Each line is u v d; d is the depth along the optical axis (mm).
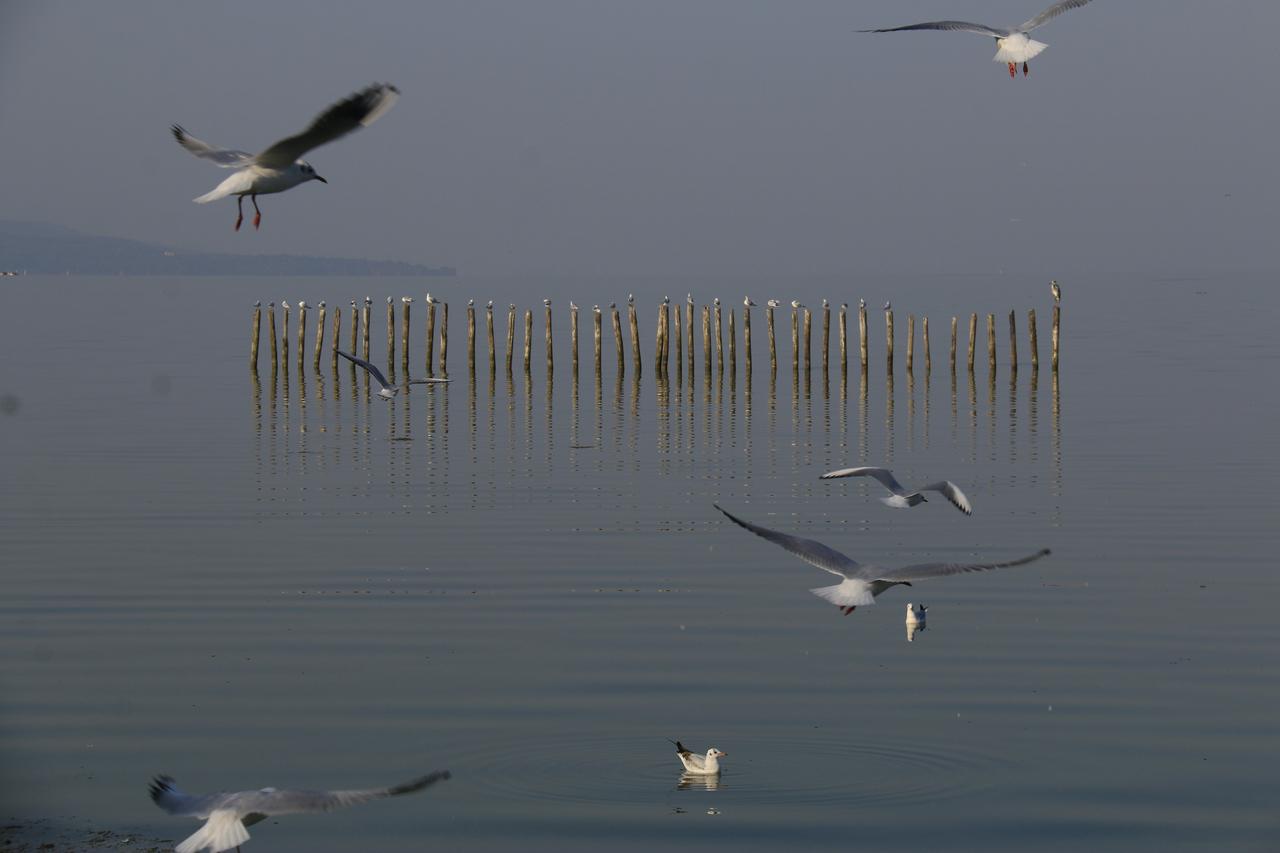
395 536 39312
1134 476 49469
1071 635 28766
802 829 19641
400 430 63469
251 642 28375
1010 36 17484
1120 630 29078
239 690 25281
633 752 22375
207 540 38781
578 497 45844
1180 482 48031
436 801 20547
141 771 21547
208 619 30188
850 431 62188
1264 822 19703
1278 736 22812
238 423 66188
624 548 37594
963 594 32375
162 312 188125
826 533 39750
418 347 120625
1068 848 19016
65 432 63000
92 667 26609
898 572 13375
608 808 20297
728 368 94062
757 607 31281
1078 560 35875
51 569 35031
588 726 23516
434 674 26188
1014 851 19000
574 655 27484
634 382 83688
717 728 23422
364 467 52688
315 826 19812
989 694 25000
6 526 40938
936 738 22875
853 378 86188
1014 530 40000
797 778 21391
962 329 136875
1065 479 49000
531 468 52312
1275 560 35469
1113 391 77500
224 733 23109
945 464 52719
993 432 61562
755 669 26578
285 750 22422
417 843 19297
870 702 24656
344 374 91375
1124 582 33375
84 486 48344
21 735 23000
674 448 57406
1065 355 102250
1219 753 22141
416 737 22984
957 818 19938
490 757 22188
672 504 44531
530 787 21047
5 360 103062
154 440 60281
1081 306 184000
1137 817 19922
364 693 25078
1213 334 124188
